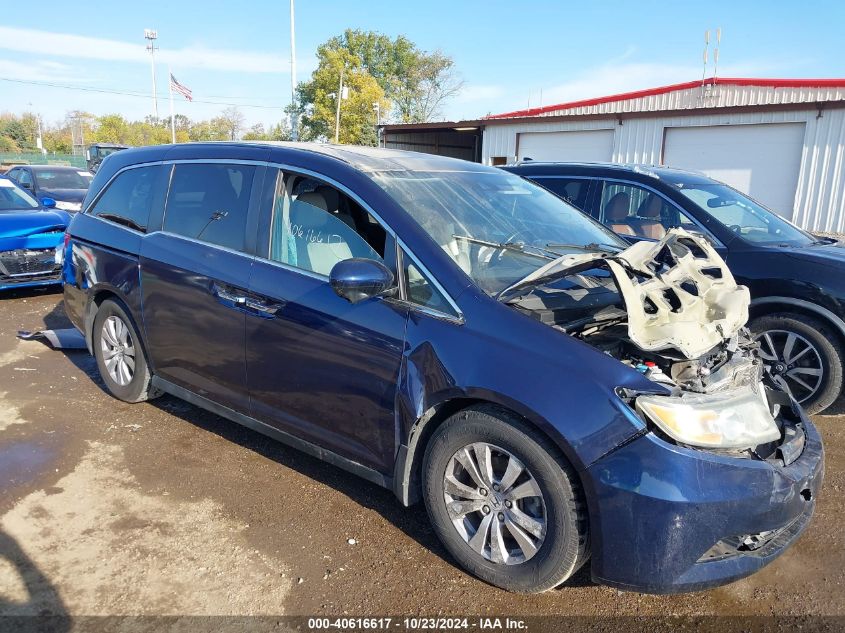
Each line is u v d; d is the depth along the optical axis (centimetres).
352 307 298
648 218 545
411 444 283
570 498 246
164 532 308
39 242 768
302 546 301
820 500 355
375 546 303
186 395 396
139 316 409
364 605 263
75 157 5831
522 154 1886
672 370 262
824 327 454
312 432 324
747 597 275
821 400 460
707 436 235
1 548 291
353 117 4109
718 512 232
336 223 324
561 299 293
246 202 357
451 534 282
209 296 357
